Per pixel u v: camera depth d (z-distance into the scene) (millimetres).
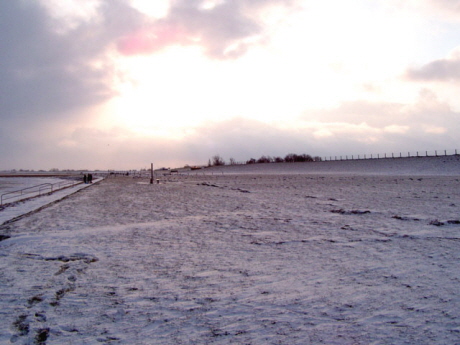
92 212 21234
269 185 46438
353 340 5133
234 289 7535
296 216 18609
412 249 10875
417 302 6512
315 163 129750
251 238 13258
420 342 5020
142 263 9852
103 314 6340
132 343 5234
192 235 13984
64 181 64125
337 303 6582
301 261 9805
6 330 5746
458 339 5078
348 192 32594
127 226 16188
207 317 6109
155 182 59438
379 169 93812
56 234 14250
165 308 6555
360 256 10195
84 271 9141
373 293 7059
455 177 57438
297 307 6441
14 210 22172
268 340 5203
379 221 16344
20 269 9398
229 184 50875
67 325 5906
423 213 18203
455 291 7043
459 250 10562
